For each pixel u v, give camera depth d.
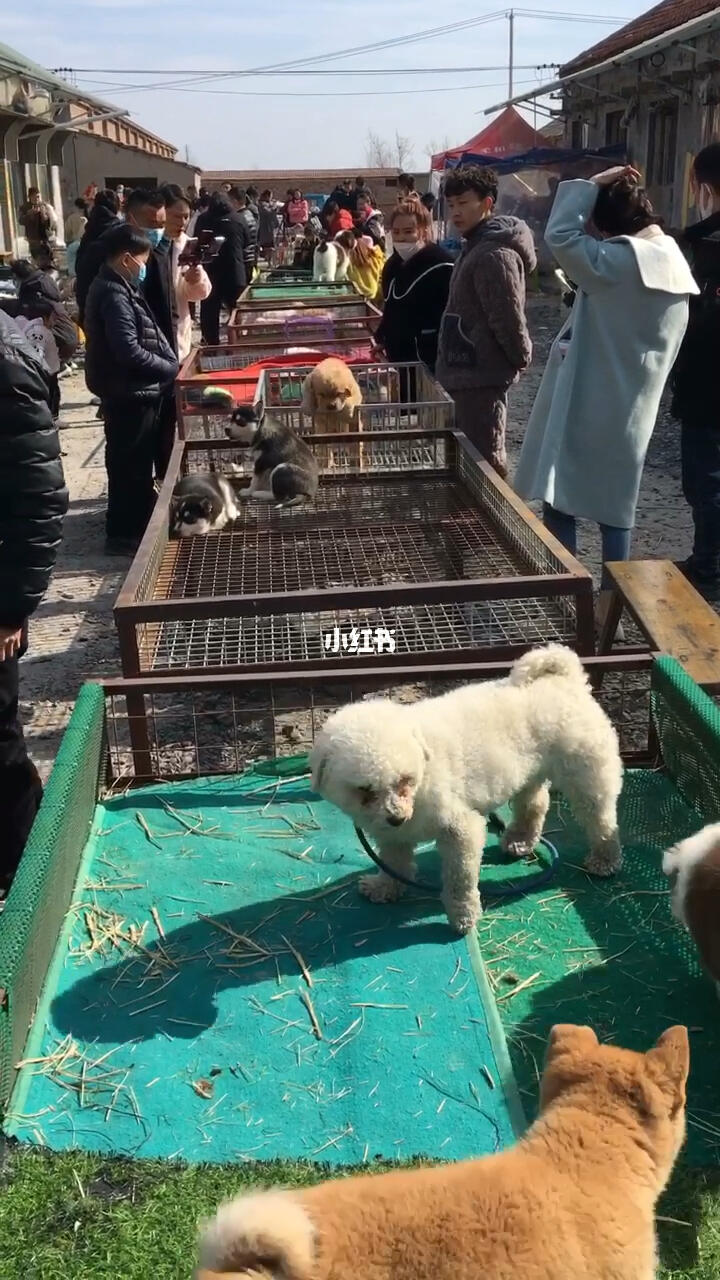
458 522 5.98
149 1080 2.65
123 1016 2.86
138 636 4.14
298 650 4.67
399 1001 2.88
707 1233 2.25
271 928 3.20
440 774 2.96
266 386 8.06
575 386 5.34
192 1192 2.33
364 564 5.70
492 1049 2.71
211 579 5.50
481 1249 1.68
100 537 8.30
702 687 3.90
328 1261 1.63
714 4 16.34
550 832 3.70
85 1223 2.26
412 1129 2.49
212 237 14.95
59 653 6.11
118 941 3.14
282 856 3.54
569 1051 2.08
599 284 5.09
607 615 5.18
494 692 3.23
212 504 6.22
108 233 7.16
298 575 5.54
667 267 5.09
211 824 3.72
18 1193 2.34
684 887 2.71
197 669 4.12
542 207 23.61
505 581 4.20
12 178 23.11
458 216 6.10
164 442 8.15
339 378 7.28
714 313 5.72
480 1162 1.87
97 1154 2.43
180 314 9.12
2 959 2.59
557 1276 1.70
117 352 7.12
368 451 7.20
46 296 10.91
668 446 10.87
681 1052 2.02
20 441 3.00
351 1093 2.60
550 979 2.99
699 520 6.21
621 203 5.21
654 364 5.22
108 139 36.59
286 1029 2.80
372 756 2.75
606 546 5.52
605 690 4.70
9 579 3.12
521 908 3.29
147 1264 2.17
